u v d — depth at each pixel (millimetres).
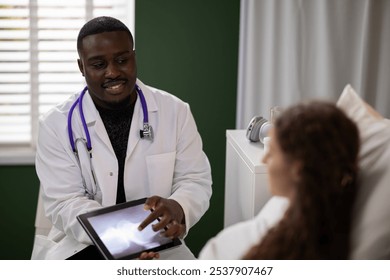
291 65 2312
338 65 2311
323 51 2287
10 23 2467
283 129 1001
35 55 2510
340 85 2332
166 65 2494
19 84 2545
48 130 1818
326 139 977
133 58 1747
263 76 2363
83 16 2496
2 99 2531
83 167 1794
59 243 1788
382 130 1220
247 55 2344
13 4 2445
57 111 1846
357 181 1147
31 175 2545
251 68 2338
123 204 1550
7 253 2602
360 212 1126
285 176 1015
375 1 2266
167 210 1521
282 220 1034
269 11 2295
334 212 1041
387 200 1114
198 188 1837
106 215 1500
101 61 1699
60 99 2568
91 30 1706
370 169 1166
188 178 1871
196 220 1790
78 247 1724
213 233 2654
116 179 1791
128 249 1412
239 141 1999
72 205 1716
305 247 1001
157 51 2477
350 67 2326
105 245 1411
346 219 1090
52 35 2492
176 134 1875
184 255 1702
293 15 2271
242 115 2441
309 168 979
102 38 1687
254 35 2312
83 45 1713
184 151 1895
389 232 1091
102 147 1791
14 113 2541
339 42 2289
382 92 2338
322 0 2248
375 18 2281
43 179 1818
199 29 2473
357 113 1291
